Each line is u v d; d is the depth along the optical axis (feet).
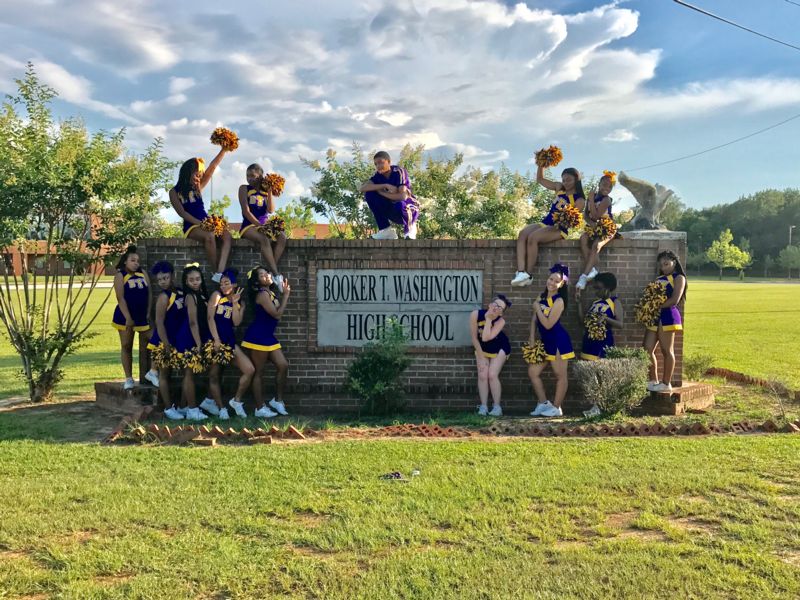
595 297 30.99
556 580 12.31
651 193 34.65
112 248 32.45
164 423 27.22
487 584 12.21
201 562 13.15
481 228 47.52
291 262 30.91
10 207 29.66
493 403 30.42
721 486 17.49
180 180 29.76
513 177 55.77
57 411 29.50
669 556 13.29
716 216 368.48
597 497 16.74
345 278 30.89
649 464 19.63
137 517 15.51
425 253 30.83
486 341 29.63
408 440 23.40
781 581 12.12
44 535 14.70
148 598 11.81
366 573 12.67
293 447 22.20
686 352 50.08
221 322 28.35
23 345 31.63
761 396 33.53
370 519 15.28
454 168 47.65
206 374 30.94
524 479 18.16
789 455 20.57
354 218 49.88
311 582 12.34
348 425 27.27
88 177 30.60
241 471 19.12
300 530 14.74
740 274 294.25
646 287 30.40
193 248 30.86
